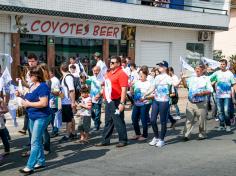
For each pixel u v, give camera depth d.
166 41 25.12
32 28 18.78
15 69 18.39
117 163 8.12
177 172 7.48
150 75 10.58
